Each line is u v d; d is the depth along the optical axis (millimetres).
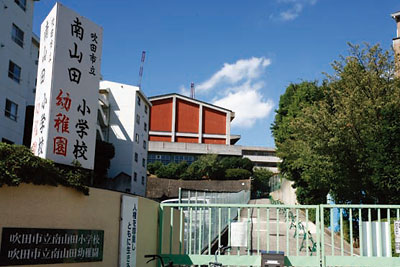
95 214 6312
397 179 15766
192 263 8031
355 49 20766
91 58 7031
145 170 48938
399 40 31922
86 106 6797
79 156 6551
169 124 72812
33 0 29078
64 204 5684
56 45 6492
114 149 39969
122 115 44531
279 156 34031
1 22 25125
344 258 7484
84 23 7008
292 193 42562
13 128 26125
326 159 20609
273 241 19922
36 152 6410
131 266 7207
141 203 7781
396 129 16094
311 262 7551
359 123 18859
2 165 4750
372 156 16891
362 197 20906
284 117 37781
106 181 39531
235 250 15898
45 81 6539
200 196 13945
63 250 5574
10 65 26094
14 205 4934
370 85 19781
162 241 8992
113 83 45406
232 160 64938
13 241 4875
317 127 19969
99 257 6316
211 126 74250
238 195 28766
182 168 61375
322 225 7668
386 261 7359
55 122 6285
